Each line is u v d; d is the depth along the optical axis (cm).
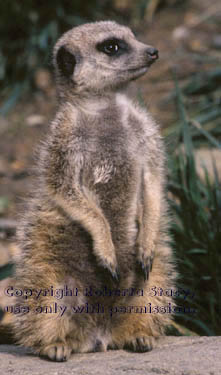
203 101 1738
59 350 755
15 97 2017
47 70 2077
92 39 904
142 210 870
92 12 2142
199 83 1805
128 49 899
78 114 866
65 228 829
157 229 848
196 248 1042
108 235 826
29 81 2072
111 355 772
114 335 816
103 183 854
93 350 810
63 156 838
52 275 816
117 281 806
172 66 1939
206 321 995
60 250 827
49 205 839
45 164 850
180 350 720
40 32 2078
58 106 916
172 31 2094
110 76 889
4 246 1288
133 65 890
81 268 830
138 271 845
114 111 877
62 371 680
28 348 845
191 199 1056
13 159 1741
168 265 855
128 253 859
